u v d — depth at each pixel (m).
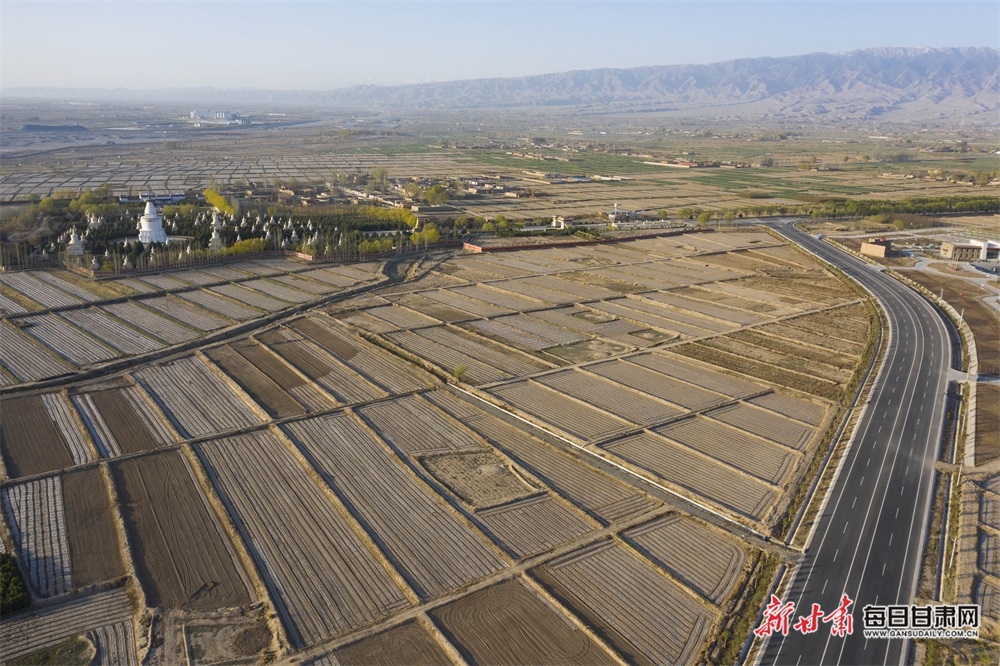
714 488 62.44
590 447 69.06
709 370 90.56
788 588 49.81
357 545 53.38
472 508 58.50
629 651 43.84
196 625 44.66
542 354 95.00
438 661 42.50
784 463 67.25
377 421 73.88
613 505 59.91
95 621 44.97
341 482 61.75
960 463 67.69
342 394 80.31
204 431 70.19
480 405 78.88
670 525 57.31
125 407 75.00
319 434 70.44
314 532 54.75
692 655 43.78
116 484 60.06
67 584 48.03
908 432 73.75
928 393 84.06
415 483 62.16
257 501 58.53
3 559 48.81
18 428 69.25
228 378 83.50
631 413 77.06
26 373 82.06
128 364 86.56
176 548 52.16
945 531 57.03
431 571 50.59
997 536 56.22
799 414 78.06
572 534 55.66
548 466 65.94
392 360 91.44
